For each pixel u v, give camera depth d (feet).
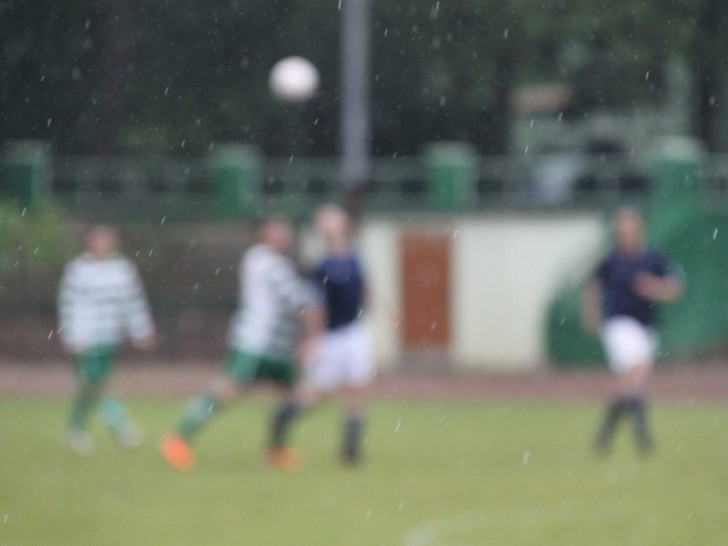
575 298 295.07
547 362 297.74
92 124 384.27
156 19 388.16
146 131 396.57
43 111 385.09
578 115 392.47
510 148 397.19
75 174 338.54
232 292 311.06
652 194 298.35
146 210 325.42
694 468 161.07
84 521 128.26
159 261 317.42
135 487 148.05
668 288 169.68
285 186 326.24
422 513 132.57
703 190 303.07
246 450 177.68
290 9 389.60
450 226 299.58
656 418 213.46
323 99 400.47
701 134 384.06
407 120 394.11
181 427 161.89
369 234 302.86
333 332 163.32
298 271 305.32
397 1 376.27
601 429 173.47
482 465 164.96
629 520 128.16
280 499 140.56
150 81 392.88
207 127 400.47
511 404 236.84
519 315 298.56
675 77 384.27
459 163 300.81
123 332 179.22
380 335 301.84
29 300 306.55
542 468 162.30
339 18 390.42
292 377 162.40
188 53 392.06
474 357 299.99
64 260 312.91
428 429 201.46
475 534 121.90
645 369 170.19
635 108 386.11
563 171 333.21
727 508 134.10
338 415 219.00
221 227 321.93
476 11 371.56
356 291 163.22
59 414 216.13
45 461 167.84
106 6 371.15
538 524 126.41
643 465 164.14
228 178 323.57
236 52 393.91
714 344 300.40
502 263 298.76
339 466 164.55
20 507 135.74
